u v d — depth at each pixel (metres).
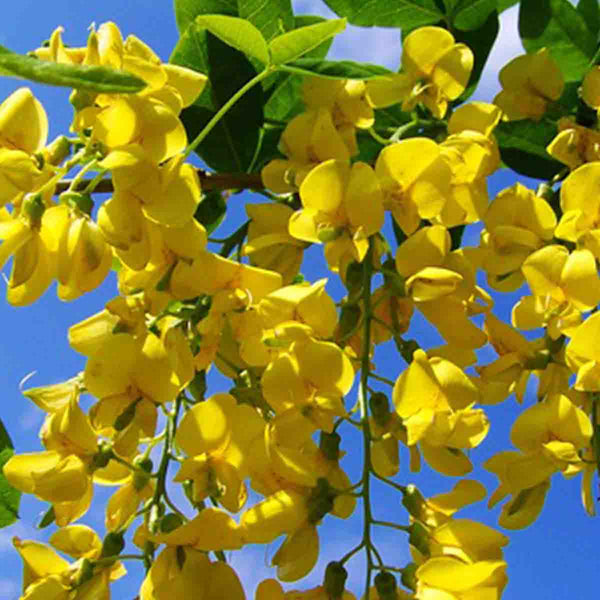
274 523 0.29
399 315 0.33
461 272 0.32
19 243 0.29
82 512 0.32
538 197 0.33
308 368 0.29
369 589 0.30
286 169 0.33
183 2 0.35
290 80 0.37
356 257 0.30
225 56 0.35
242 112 0.35
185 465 0.30
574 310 0.31
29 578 0.31
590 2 0.37
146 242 0.29
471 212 0.32
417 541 0.30
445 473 0.30
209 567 0.29
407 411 0.30
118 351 0.30
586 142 0.34
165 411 0.31
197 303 0.31
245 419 0.30
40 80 0.24
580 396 0.33
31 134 0.29
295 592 0.30
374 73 0.31
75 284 0.29
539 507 0.33
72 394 0.31
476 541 0.30
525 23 0.37
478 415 0.30
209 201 0.34
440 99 0.34
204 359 0.32
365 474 0.30
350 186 0.30
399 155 0.31
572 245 0.33
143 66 0.29
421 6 0.37
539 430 0.32
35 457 0.31
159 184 0.29
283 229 0.33
